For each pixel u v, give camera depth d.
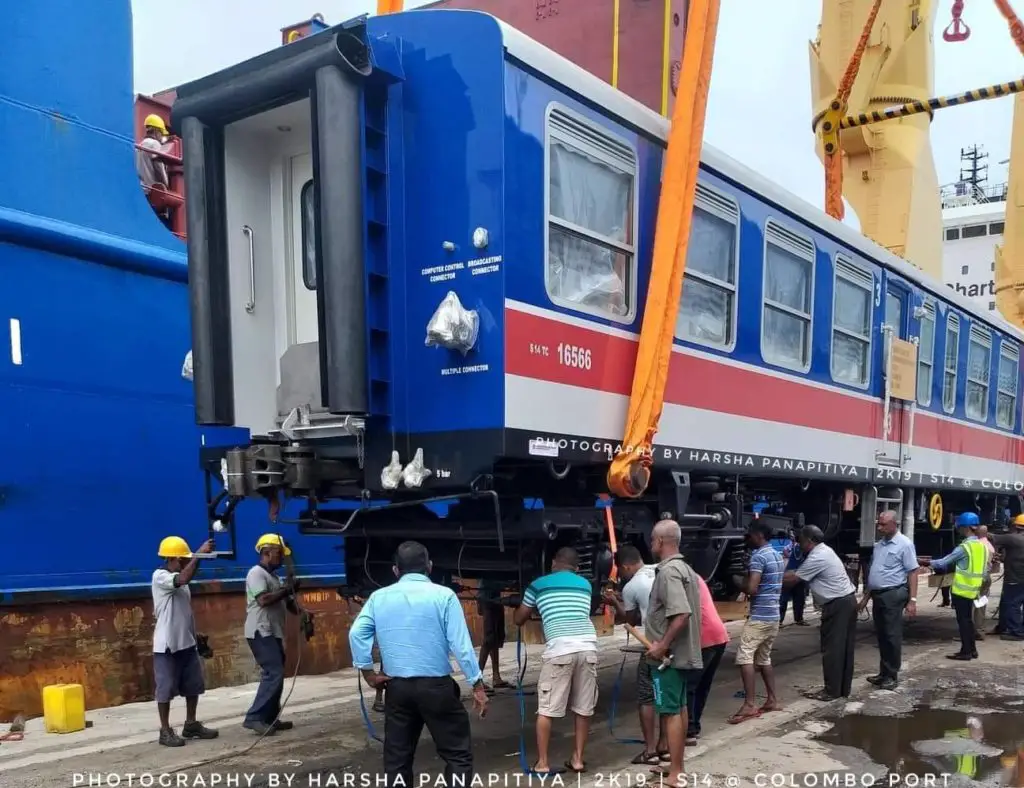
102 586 7.54
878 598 8.09
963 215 30.88
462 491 4.61
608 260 5.29
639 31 11.20
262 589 6.55
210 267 5.15
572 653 5.34
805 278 7.48
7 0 7.24
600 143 5.21
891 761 5.78
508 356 4.41
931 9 13.72
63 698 6.55
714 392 6.17
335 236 4.38
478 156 4.51
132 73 8.27
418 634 4.19
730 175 6.38
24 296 7.21
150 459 8.06
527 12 12.12
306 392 5.23
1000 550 11.41
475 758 5.82
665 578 5.11
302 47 4.62
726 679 8.68
